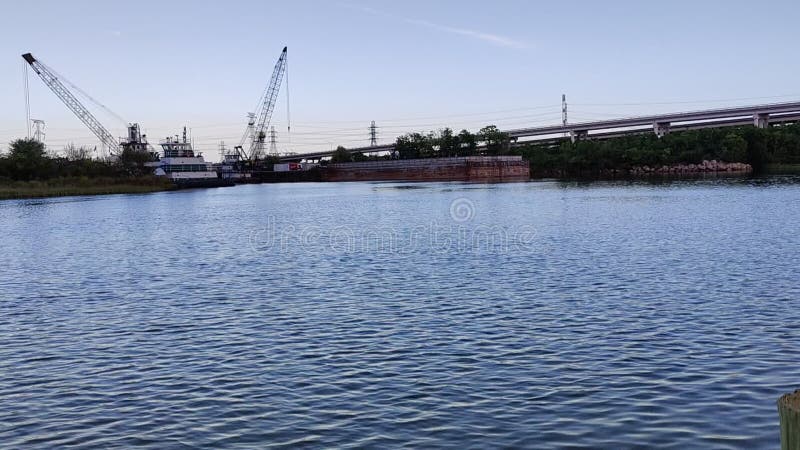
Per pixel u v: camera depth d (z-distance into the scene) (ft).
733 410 65.10
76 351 92.63
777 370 76.69
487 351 87.61
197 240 242.99
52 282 153.17
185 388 75.87
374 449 58.70
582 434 60.75
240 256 192.85
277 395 72.79
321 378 78.07
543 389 72.54
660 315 105.09
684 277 137.80
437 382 75.66
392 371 80.07
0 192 574.56
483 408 67.51
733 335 92.12
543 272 148.77
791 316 102.12
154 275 160.76
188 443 61.00
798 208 302.86
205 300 127.34
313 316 110.83
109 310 120.16
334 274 154.20
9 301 130.52
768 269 144.25
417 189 640.99
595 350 86.79
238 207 451.94
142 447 60.44
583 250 183.83
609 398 69.26
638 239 205.36
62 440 62.34
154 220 348.59
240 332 101.35
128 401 72.13
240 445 60.29
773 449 56.44
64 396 74.18
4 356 90.74
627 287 128.77
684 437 59.36
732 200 362.12
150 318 112.68
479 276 145.79
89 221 347.97
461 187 654.53
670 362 80.74
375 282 141.79
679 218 269.85
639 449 57.36
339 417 66.13
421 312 111.65
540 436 60.54
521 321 103.55
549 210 332.39
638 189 503.61
